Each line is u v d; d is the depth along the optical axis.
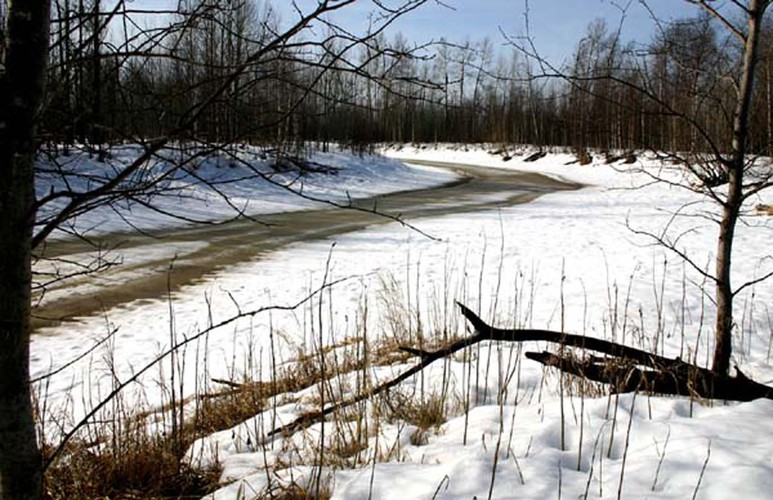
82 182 11.21
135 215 16.06
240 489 2.68
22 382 1.73
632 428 3.07
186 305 8.83
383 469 2.85
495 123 52.53
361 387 4.47
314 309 8.30
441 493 2.53
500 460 2.83
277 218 17.84
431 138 67.50
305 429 3.58
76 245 12.70
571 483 2.56
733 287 7.72
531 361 4.83
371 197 25.03
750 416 3.07
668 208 18.61
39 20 1.59
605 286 8.03
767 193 18.64
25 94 1.60
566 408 3.48
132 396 5.34
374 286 9.38
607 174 35.53
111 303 8.91
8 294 1.67
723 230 3.88
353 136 33.59
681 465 2.57
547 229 14.84
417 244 13.28
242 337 7.23
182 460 3.37
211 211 17.58
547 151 47.81
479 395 4.19
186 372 6.11
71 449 3.36
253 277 10.52
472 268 10.30
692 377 3.62
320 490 2.72
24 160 1.63
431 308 7.72
